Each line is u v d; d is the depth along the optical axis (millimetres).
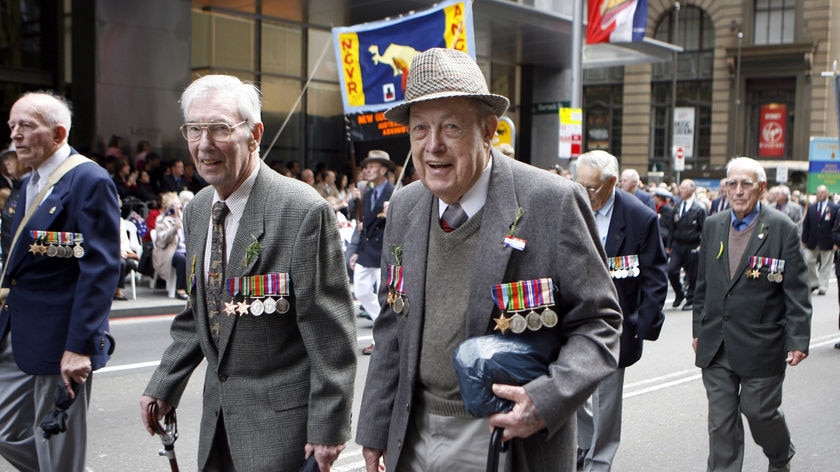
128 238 11867
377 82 8961
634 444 5945
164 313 11055
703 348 4867
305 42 18594
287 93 18391
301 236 2914
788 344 4617
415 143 2516
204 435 3029
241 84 2990
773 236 4676
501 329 2436
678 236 13133
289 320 2947
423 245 2629
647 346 9711
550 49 20844
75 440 3816
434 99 2428
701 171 44531
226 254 2996
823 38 41844
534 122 23812
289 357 2961
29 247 3699
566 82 23875
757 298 4684
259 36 17672
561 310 2498
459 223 2576
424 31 8523
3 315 3826
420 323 2588
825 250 16094
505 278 2469
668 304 13992
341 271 3020
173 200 11750
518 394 2301
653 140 45875
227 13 16922
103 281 3668
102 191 3711
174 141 14797
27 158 3752
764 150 43906
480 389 2324
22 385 3873
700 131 45094
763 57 43000
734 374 4797
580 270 2441
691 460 5605
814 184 25141
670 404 7055
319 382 2898
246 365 2936
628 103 45500
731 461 4824
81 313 3607
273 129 18188
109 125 14016
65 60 14594
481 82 2475
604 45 20094
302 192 2988
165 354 3225
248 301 2912
